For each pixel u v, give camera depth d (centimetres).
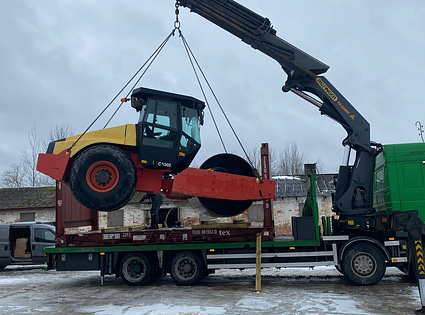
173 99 909
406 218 667
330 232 912
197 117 946
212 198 929
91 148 841
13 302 801
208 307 695
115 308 716
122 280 1053
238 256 924
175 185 859
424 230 809
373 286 872
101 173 833
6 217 2367
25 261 1466
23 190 2548
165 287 938
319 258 912
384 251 871
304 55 941
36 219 2355
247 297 777
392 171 874
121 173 832
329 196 2094
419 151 875
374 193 984
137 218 2205
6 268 1577
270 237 938
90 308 723
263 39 923
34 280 1149
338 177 952
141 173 884
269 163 971
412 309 650
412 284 897
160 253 960
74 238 1016
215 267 929
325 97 950
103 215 2228
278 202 2161
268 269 1257
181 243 962
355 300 726
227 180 886
